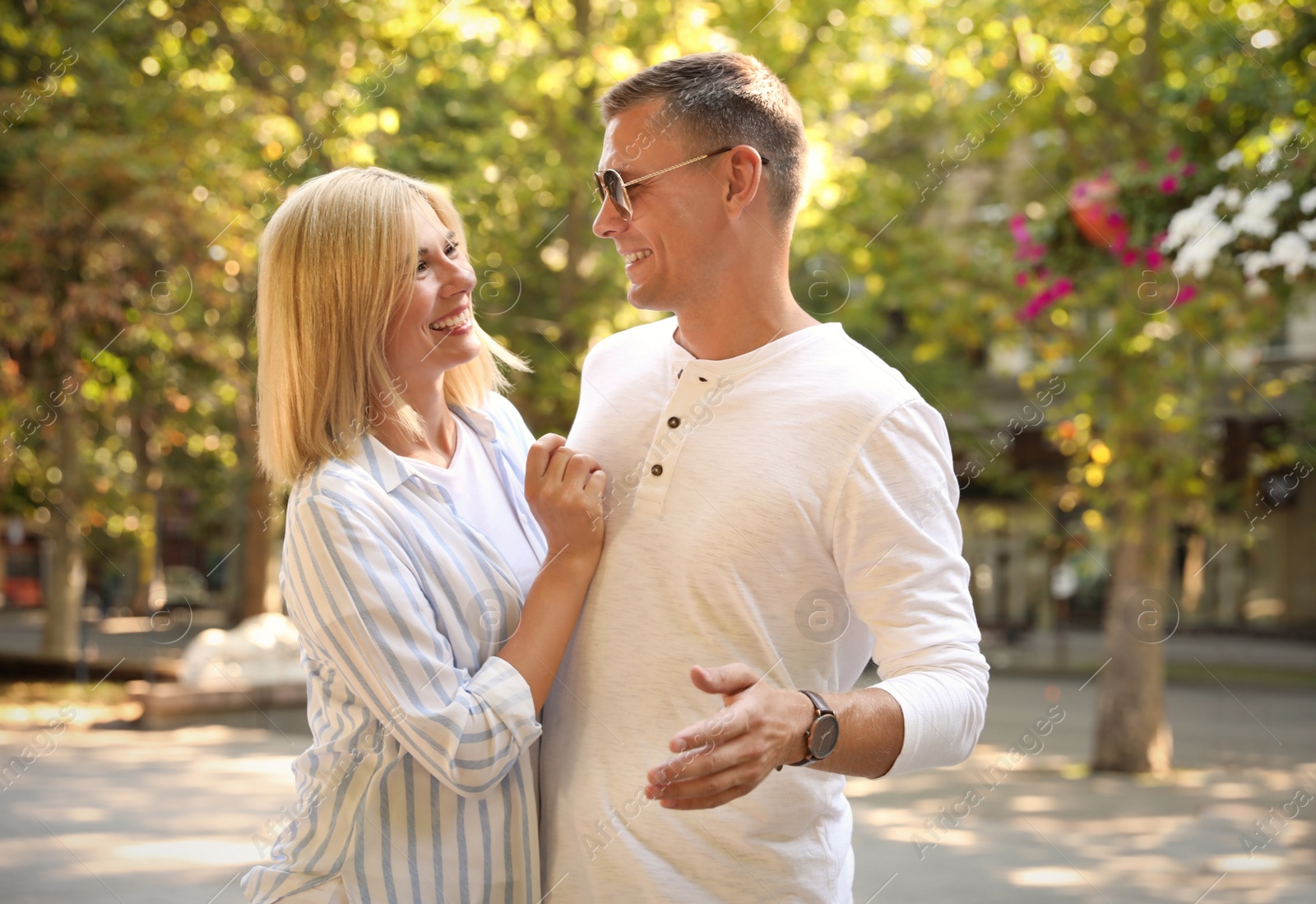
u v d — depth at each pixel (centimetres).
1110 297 587
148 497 862
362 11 408
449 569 138
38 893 298
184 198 490
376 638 130
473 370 158
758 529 131
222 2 425
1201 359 646
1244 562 1656
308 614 135
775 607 131
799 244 637
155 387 648
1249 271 450
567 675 139
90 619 1353
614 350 155
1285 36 472
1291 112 448
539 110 499
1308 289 482
